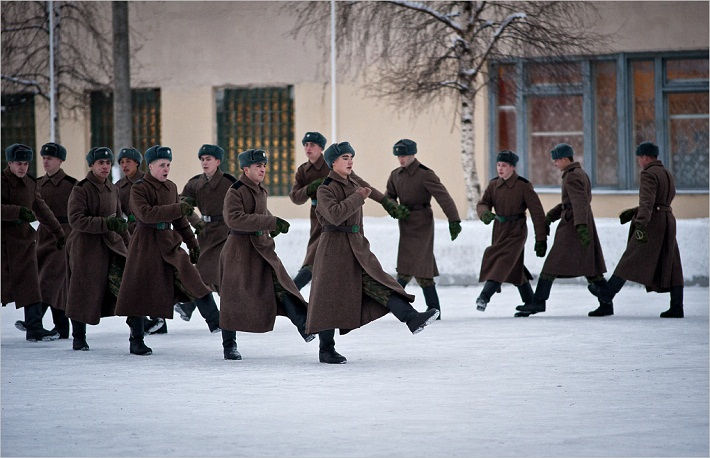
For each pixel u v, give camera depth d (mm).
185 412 13820
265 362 18328
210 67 45188
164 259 19484
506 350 19250
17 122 47375
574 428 12609
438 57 39250
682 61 40500
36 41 45750
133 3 45844
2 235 21688
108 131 46688
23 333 23453
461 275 32344
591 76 41094
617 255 31422
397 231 32594
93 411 13992
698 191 39938
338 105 43375
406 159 24109
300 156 44406
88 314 19969
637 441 11930
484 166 41656
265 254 18656
